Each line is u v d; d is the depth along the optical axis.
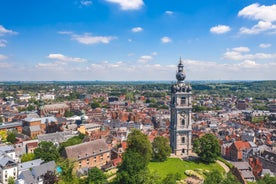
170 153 153.88
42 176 128.75
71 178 125.44
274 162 163.00
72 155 150.12
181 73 156.88
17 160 170.38
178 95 156.38
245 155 185.00
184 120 159.00
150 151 145.62
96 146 165.38
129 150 127.25
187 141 160.88
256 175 146.75
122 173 110.44
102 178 118.19
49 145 156.00
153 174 116.81
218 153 154.00
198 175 130.00
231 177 113.19
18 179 120.75
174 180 112.94
